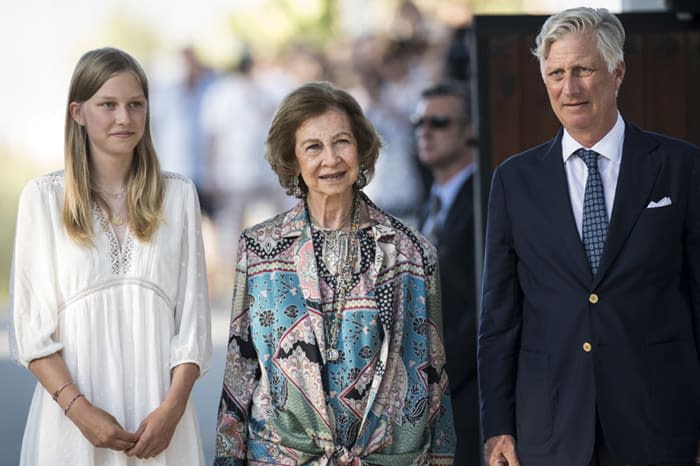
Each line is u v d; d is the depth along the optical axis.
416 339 9.96
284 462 9.70
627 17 14.24
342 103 9.90
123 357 9.70
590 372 9.70
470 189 16.89
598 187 9.90
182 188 10.16
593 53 9.66
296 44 34.53
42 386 9.71
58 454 9.55
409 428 9.80
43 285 9.65
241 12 35.50
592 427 9.70
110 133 9.77
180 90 33.84
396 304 9.93
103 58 9.80
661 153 9.92
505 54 14.35
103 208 9.89
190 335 9.84
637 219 9.77
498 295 10.20
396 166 25.95
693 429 9.76
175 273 9.97
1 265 40.06
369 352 9.74
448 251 16.53
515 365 10.22
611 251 9.70
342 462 9.59
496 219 10.23
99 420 9.38
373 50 33.12
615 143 9.97
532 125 14.30
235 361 10.00
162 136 33.00
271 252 10.02
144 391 9.69
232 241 32.44
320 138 9.77
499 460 10.08
